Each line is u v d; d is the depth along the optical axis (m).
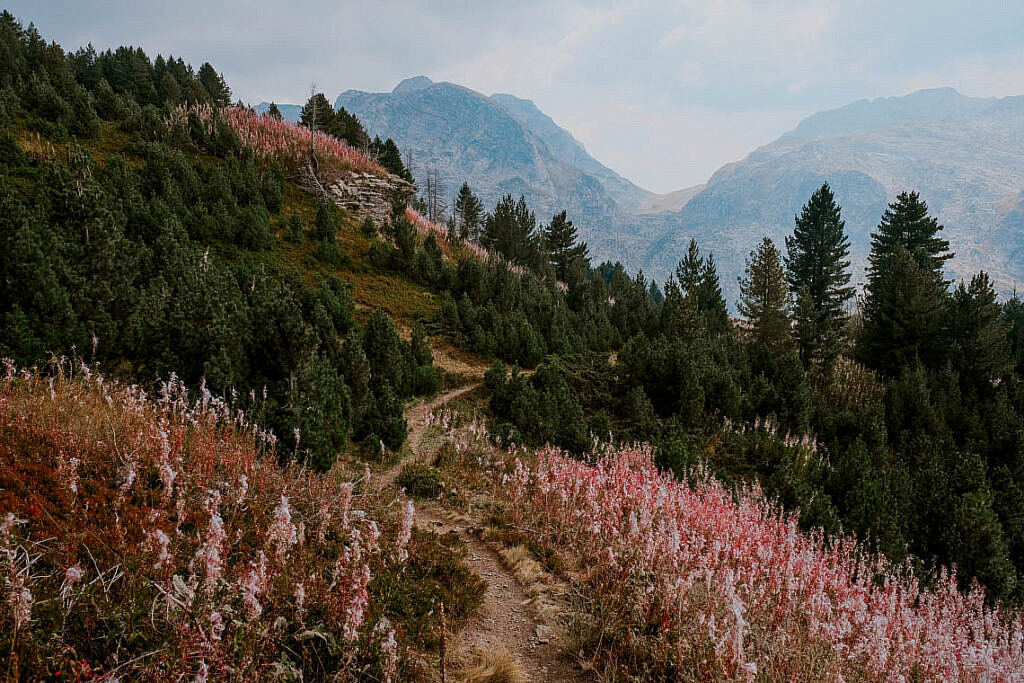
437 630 6.17
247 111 60.47
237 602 4.79
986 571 15.16
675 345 31.00
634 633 6.51
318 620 5.19
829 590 9.56
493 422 22.67
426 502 11.84
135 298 15.22
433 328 33.97
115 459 6.83
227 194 36.06
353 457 14.51
